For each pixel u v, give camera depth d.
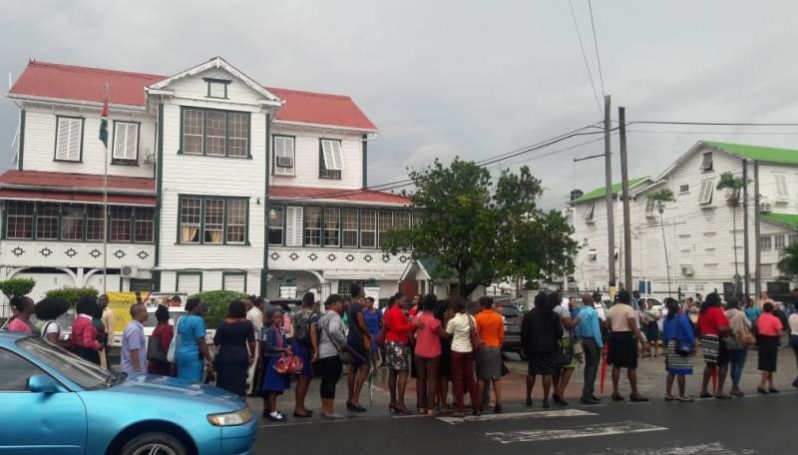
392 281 31.91
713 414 11.21
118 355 14.49
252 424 6.83
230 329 9.69
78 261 26.56
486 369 11.32
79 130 29.16
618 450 8.51
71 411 6.05
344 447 8.64
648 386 14.92
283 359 10.51
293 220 30.45
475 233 20.03
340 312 11.19
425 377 11.30
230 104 28.48
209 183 28.03
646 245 55.88
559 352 11.98
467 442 8.96
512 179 20.97
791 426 10.13
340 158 33.22
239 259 28.33
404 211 32.34
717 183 49.59
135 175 29.69
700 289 50.44
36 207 26.19
